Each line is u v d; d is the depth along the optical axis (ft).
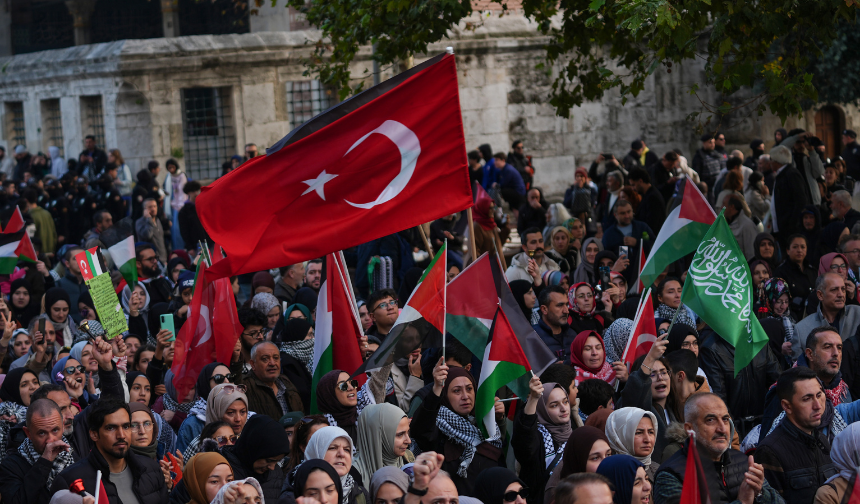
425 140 22.57
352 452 18.17
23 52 105.81
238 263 22.12
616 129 70.28
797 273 33.86
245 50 67.21
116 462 19.02
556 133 68.69
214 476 17.90
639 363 24.23
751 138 73.05
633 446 18.58
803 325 27.89
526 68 67.62
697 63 70.95
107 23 101.55
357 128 22.45
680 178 49.19
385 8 34.88
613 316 32.48
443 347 20.24
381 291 27.99
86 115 71.92
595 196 55.52
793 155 48.55
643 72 32.78
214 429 20.38
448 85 22.56
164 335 25.98
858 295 31.12
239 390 21.70
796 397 19.39
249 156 62.95
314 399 24.31
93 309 35.06
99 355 22.63
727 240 23.43
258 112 68.13
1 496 19.24
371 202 22.52
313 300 33.30
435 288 21.48
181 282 35.24
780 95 29.22
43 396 21.33
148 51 65.72
